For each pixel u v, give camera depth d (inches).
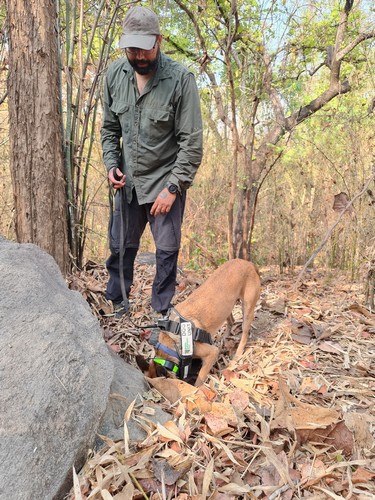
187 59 241.6
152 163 137.0
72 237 175.9
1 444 70.1
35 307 86.6
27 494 69.2
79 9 181.8
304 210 230.7
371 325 159.0
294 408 99.0
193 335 120.2
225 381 123.6
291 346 142.3
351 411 109.3
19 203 159.3
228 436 97.2
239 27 181.8
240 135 208.2
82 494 78.0
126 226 146.3
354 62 230.7
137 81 132.7
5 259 94.8
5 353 78.6
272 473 88.6
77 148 175.0
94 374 87.5
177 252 143.3
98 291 162.1
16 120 154.5
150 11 124.2
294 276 221.0
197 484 84.6
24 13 148.6
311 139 227.1
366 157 199.2
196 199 241.4
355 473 88.7
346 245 222.4
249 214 218.8
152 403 102.4
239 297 147.2
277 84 218.4
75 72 184.7
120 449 87.7
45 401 76.3
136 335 143.0
